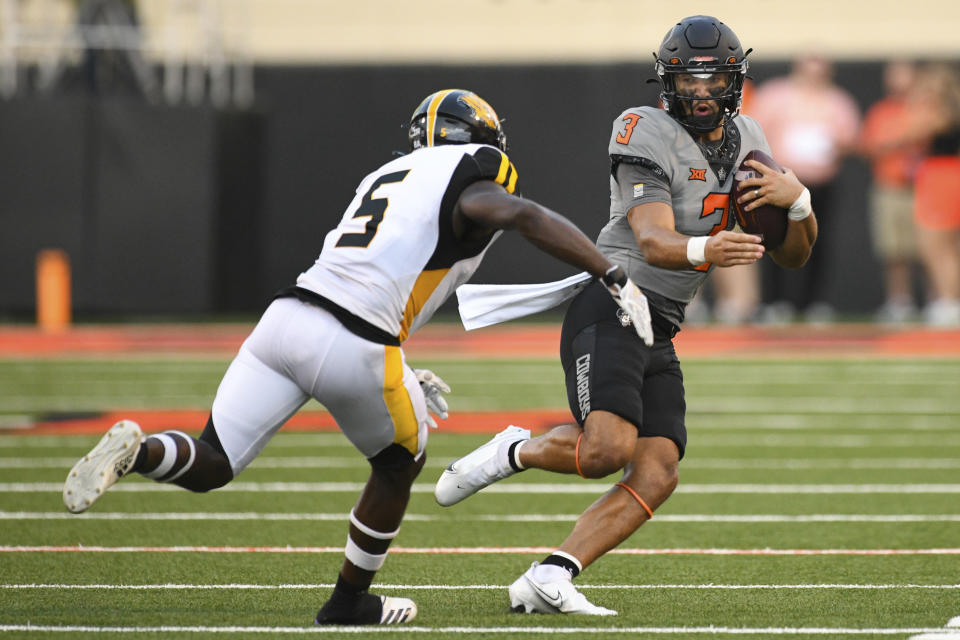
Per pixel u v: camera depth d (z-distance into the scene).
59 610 15.14
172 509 22.38
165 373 42.12
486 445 16.02
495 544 19.75
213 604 15.57
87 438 29.58
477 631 14.14
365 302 13.46
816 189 52.69
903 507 22.56
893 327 53.16
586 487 25.06
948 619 14.84
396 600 14.73
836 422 32.69
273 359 13.67
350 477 25.58
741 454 28.30
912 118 53.16
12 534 20.09
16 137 54.09
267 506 22.67
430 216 13.72
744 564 18.19
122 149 54.31
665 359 15.78
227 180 55.81
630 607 15.47
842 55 57.00
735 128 15.95
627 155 15.37
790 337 51.06
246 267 58.06
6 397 36.41
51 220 54.19
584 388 15.22
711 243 14.36
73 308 54.47
